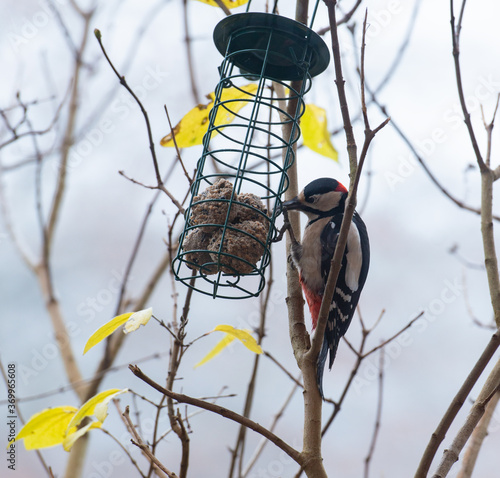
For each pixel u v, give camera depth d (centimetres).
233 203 790
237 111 855
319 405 681
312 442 652
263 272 799
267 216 804
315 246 969
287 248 883
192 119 842
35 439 700
